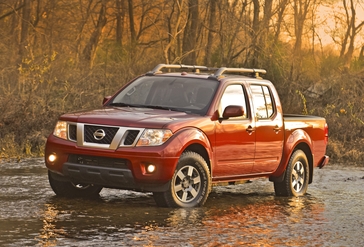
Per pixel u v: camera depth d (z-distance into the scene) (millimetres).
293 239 9227
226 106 12008
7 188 12594
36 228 9242
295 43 33656
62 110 21781
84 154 11047
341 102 26859
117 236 8930
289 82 28484
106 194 12289
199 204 11375
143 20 44688
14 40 36625
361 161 19828
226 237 9148
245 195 13148
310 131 13883
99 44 40344
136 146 10875
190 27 32719
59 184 11750
